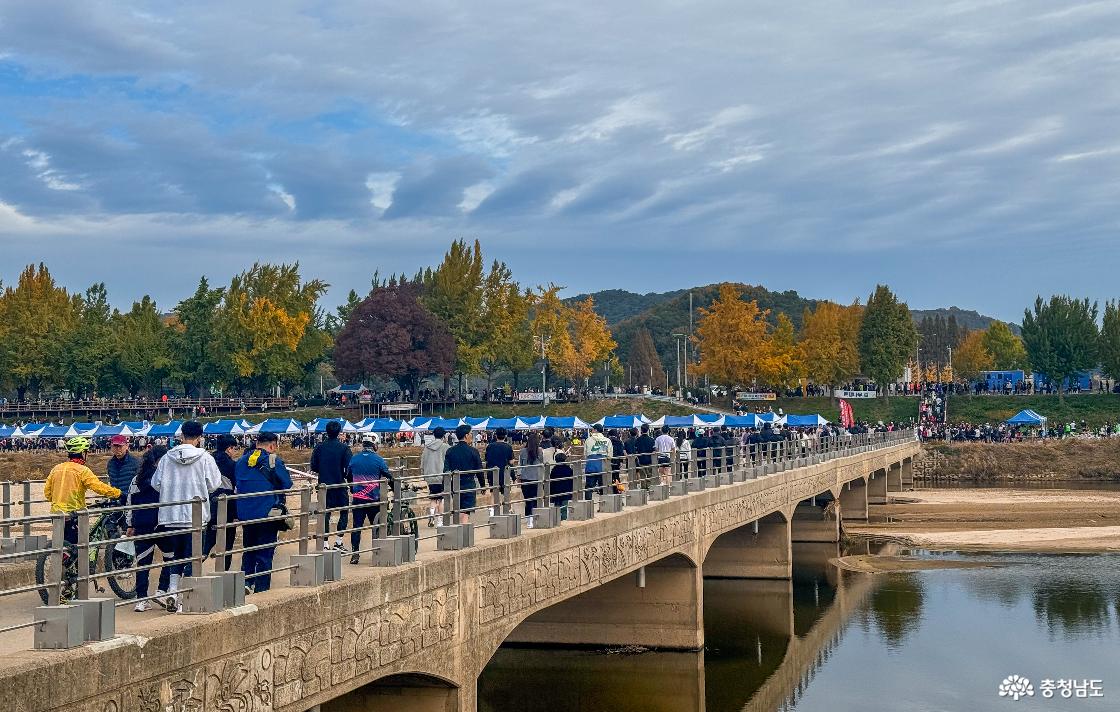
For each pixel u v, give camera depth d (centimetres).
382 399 13125
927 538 6341
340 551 1580
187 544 1367
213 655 1177
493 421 8881
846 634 3831
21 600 1559
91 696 1007
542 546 2111
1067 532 6500
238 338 13388
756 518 4081
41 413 12138
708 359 13550
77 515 1082
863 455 7056
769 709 2903
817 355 14362
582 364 14362
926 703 2973
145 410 12344
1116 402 14400
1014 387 16475
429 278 15800
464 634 1783
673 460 3306
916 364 19725
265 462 1545
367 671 1489
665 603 3228
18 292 13438
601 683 3073
